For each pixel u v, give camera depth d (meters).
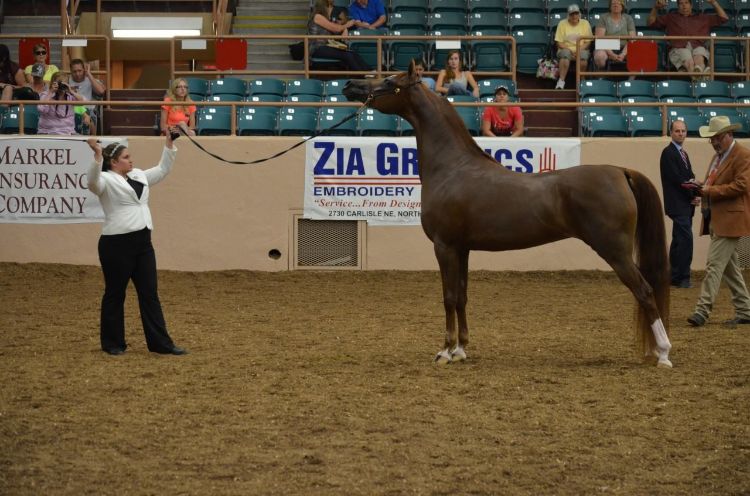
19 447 7.13
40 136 16.67
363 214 16.89
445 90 18.66
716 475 6.64
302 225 16.94
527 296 14.84
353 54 20.06
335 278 16.38
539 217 9.48
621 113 18.56
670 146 15.23
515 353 10.55
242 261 16.91
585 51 20.47
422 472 6.64
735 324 12.11
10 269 16.22
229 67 19.02
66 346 10.89
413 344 11.13
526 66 20.97
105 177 10.30
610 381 9.09
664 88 19.64
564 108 19.25
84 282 15.58
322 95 19.11
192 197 16.84
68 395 8.61
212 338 11.48
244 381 9.16
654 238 9.54
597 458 6.95
